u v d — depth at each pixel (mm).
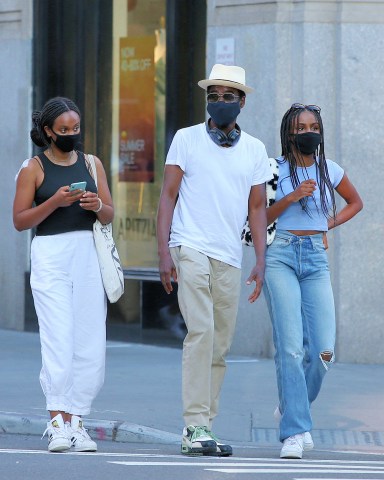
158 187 38094
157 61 38000
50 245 21484
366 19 33094
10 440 24281
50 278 21375
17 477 18062
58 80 40031
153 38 38062
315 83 33312
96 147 39750
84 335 21734
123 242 39188
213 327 21375
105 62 39438
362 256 33375
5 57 40656
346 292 33375
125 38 38906
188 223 21375
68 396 21375
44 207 21172
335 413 26984
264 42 33719
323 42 33281
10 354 35344
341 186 23188
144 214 38531
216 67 21281
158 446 23984
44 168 21703
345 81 33094
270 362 33656
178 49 36656
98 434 24797
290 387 21516
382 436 24938
